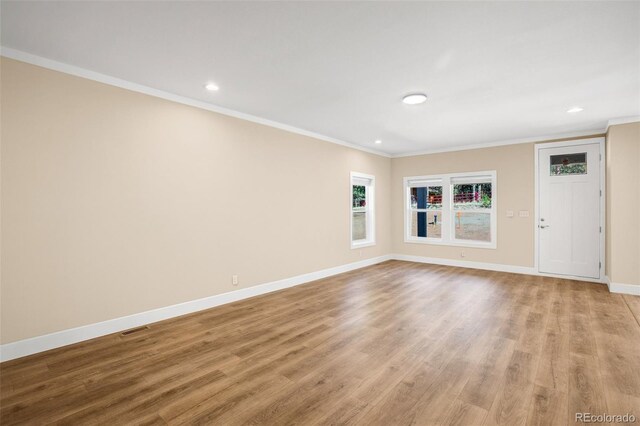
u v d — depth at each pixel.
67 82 2.85
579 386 2.18
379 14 2.11
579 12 2.08
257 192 4.48
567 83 3.25
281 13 2.10
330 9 2.05
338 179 5.93
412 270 6.17
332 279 5.46
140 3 1.99
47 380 2.29
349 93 3.55
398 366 2.48
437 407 1.97
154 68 2.93
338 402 2.03
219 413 1.93
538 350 2.73
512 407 1.96
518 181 5.82
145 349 2.79
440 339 2.97
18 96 2.61
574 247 5.32
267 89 3.44
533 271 5.70
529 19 2.17
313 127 5.03
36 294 2.71
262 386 2.21
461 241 6.50
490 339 2.96
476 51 2.61
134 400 2.05
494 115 4.34
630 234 4.39
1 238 2.55
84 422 1.85
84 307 2.96
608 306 3.90
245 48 2.57
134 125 3.27
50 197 2.77
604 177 5.05
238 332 3.16
